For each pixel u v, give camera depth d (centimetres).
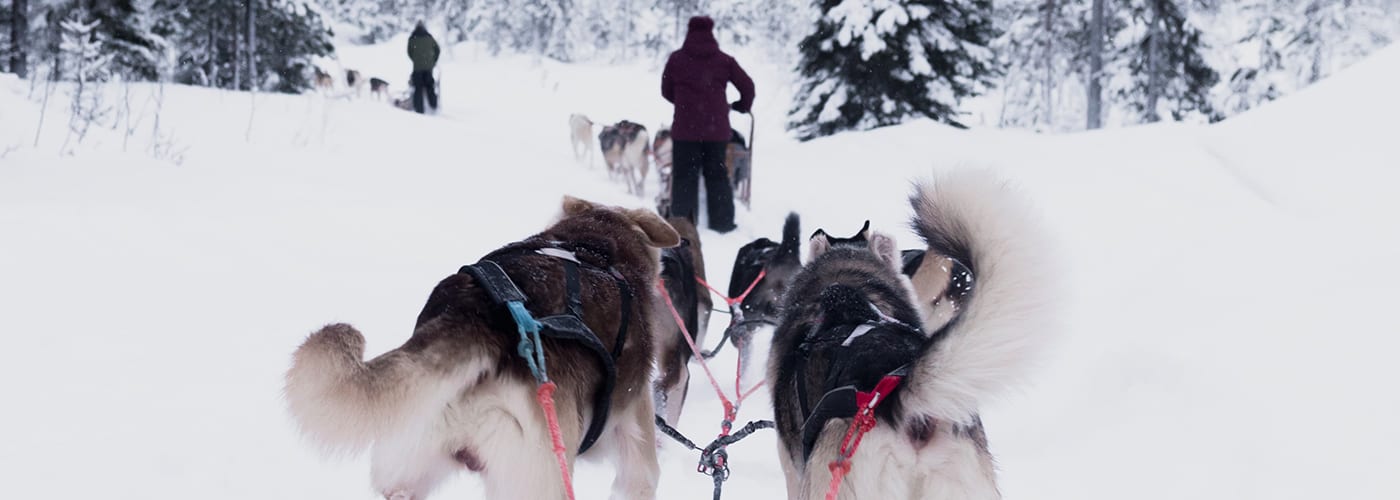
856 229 1116
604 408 318
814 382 316
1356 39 2672
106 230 662
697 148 1105
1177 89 2452
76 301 529
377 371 269
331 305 607
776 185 1369
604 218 379
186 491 361
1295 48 2733
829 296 348
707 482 439
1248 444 391
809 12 2036
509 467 283
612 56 5116
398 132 1411
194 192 831
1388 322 446
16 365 440
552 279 324
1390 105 1245
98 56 1309
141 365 466
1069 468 420
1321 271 570
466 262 766
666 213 1129
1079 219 1043
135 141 1025
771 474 449
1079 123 2952
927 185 285
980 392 260
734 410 439
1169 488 385
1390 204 1011
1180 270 641
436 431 284
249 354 505
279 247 707
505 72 3969
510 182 1209
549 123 2825
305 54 2239
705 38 1100
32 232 626
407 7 5234
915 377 270
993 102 3644
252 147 1128
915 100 2006
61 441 379
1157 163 1245
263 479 380
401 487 292
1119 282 678
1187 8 2388
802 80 2102
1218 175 1189
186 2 2067
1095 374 480
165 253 640
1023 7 2755
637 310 354
